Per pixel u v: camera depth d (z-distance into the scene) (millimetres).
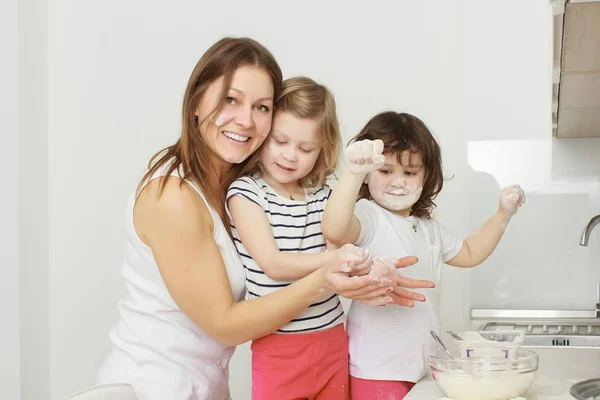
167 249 1386
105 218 2934
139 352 1460
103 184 2938
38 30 2896
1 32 2723
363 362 1567
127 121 2924
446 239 1767
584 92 1786
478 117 2639
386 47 2729
